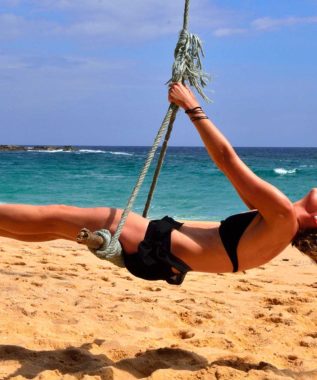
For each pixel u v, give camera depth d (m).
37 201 13.80
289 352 2.99
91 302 3.77
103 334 3.16
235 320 3.54
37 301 3.66
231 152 2.43
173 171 23.81
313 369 2.74
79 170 25.80
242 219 2.50
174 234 2.50
